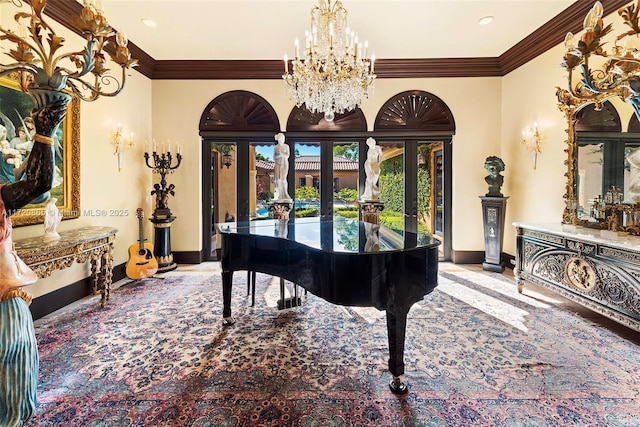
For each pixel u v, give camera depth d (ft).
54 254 8.08
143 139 14.85
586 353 7.23
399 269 5.95
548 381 6.22
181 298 10.87
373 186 15.01
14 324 3.34
